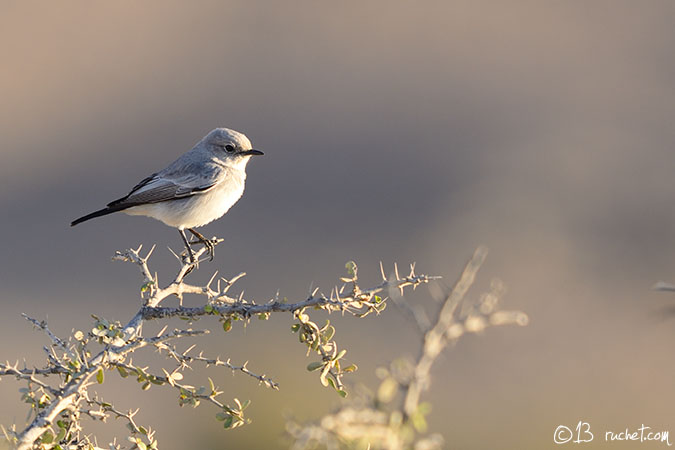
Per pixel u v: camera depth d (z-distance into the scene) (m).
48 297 22.02
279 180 31.72
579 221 28.03
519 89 38.66
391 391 3.38
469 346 17.89
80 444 4.77
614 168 32.22
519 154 33.72
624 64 40.84
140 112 36.72
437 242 26.88
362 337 17.77
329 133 36.03
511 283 23.00
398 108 37.94
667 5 45.66
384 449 3.32
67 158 33.38
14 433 4.49
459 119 37.22
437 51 42.38
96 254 24.31
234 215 28.17
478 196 30.55
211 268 24.33
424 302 20.36
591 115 36.75
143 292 5.84
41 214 29.31
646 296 22.30
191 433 12.93
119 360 4.98
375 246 26.81
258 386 13.25
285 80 39.81
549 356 17.69
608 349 18.28
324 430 3.34
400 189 31.72
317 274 24.73
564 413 14.74
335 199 30.52
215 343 15.55
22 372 4.84
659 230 27.55
